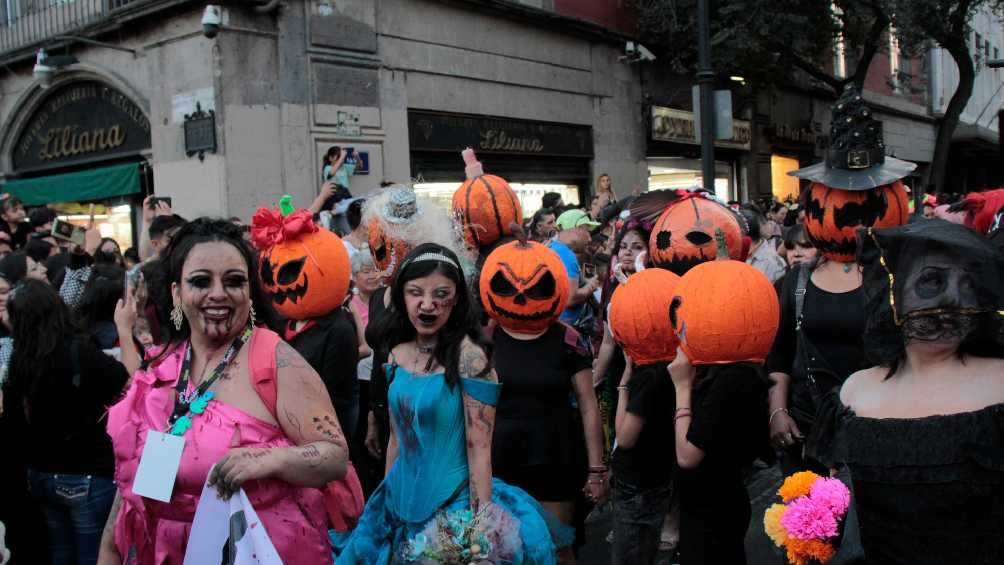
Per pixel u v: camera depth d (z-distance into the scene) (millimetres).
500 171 15391
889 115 31859
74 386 4094
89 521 4207
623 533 4059
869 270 2365
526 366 4090
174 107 11484
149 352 2996
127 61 12266
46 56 12484
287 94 11539
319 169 11891
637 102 18750
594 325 6230
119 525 2871
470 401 3301
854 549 2186
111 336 5285
